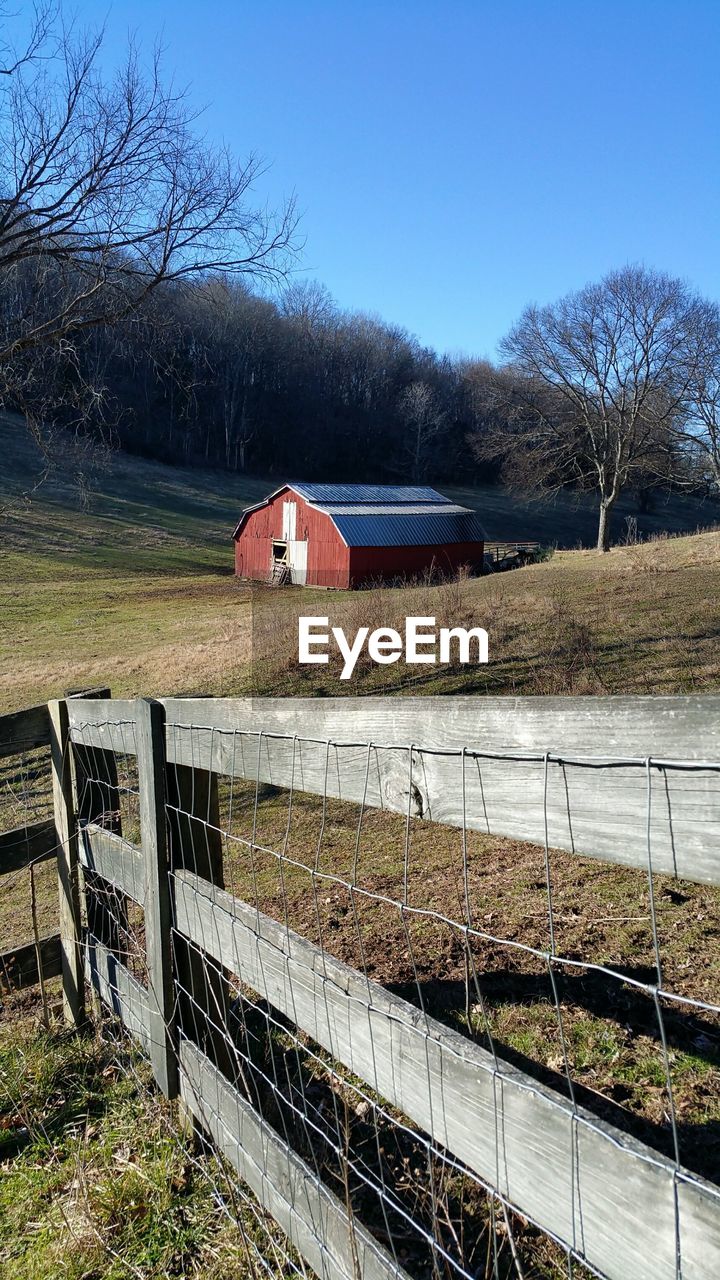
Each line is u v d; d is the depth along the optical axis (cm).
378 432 8119
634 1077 289
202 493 6197
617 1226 122
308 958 212
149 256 1573
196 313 1919
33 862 423
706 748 117
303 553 3609
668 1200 113
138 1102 330
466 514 3606
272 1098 306
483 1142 150
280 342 7550
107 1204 276
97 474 5819
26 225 1582
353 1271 189
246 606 2539
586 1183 127
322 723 207
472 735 159
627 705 127
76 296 1602
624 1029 316
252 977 245
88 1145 314
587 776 133
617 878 457
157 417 6975
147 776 305
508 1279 218
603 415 3966
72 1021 412
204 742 273
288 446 7700
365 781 190
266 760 234
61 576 3609
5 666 1886
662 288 3900
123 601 2978
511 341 4344
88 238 1574
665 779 121
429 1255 231
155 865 303
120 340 1753
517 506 6738
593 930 396
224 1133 264
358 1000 190
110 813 404
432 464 8006
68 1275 255
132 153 1521
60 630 2383
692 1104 271
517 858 521
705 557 1841
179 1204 273
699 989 333
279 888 530
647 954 366
